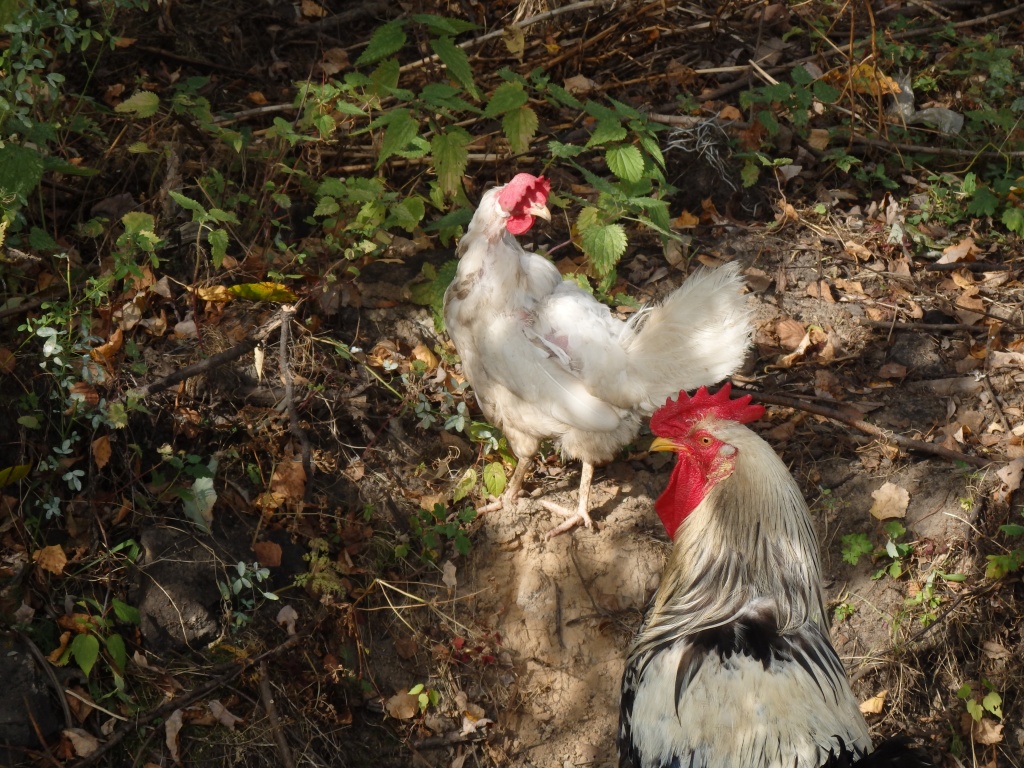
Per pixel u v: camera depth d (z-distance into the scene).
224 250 2.65
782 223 2.99
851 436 2.75
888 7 3.45
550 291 2.56
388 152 2.70
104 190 2.84
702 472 2.29
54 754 2.42
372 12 3.20
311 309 2.78
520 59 3.11
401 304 2.81
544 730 2.60
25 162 2.56
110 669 2.47
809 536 2.26
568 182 3.00
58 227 2.80
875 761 2.12
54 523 2.54
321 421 2.69
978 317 2.89
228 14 3.13
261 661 2.51
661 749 2.21
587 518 2.67
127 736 2.45
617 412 2.52
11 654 2.43
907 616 2.63
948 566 2.66
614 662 2.63
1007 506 2.69
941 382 2.81
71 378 2.57
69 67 2.94
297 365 2.71
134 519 2.56
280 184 2.89
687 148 3.02
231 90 3.04
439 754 2.57
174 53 3.04
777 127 3.00
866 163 3.12
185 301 2.73
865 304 2.91
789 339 2.85
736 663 2.20
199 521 2.56
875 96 3.13
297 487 2.62
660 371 2.47
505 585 2.66
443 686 2.60
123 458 2.58
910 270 2.96
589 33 3.20
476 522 2.69
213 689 2.49
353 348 2.74
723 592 2.26
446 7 3.15
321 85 2.99
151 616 2.51
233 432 2.65
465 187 2.97
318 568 2.59
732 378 2.81
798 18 3.37
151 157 2.87
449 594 2.64
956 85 3.24
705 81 3.18
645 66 3.20
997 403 2.78
